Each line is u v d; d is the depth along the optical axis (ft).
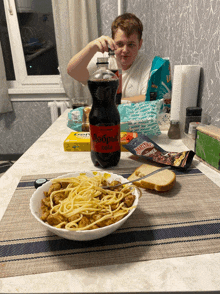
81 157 2.62
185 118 2.83
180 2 3.97
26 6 7.32
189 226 1.49
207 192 1.87
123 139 2.78
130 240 1.38
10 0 7.06
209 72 2.95
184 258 1.25
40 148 2.89
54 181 1.63
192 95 3.01
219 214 1.60
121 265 1.21
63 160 2.55
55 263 1.23
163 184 1.84
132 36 4.63
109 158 2.23
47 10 7.41
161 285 1.10
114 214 1.36
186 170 2.24
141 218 1.58
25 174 2.23
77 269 1.20
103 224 1.29
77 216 1.32
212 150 2.23
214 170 2.25
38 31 7.63
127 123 2.97
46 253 1.30
